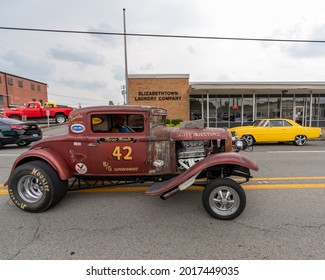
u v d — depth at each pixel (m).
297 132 10.40
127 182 3.96
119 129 3.70
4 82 41.06
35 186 3.58
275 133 10.37
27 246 2.60
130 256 2.44
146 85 17.39
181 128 3.98
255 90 16.61
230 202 3.18
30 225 3.08
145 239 2.73
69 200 3.95
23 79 46.59
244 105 18.30
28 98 48.47
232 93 17.92
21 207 3.47
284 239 2.69
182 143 3.83
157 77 17.38
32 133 10.41
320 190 4.30
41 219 3.25
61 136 3.67
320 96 18.62
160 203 3.80
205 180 4.82
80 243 2.66
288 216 3.26
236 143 4.00
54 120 22.97
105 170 3.61
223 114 18.30
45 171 3.42
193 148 3.84
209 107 18.27
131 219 3.24
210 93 17.84
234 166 3.47
